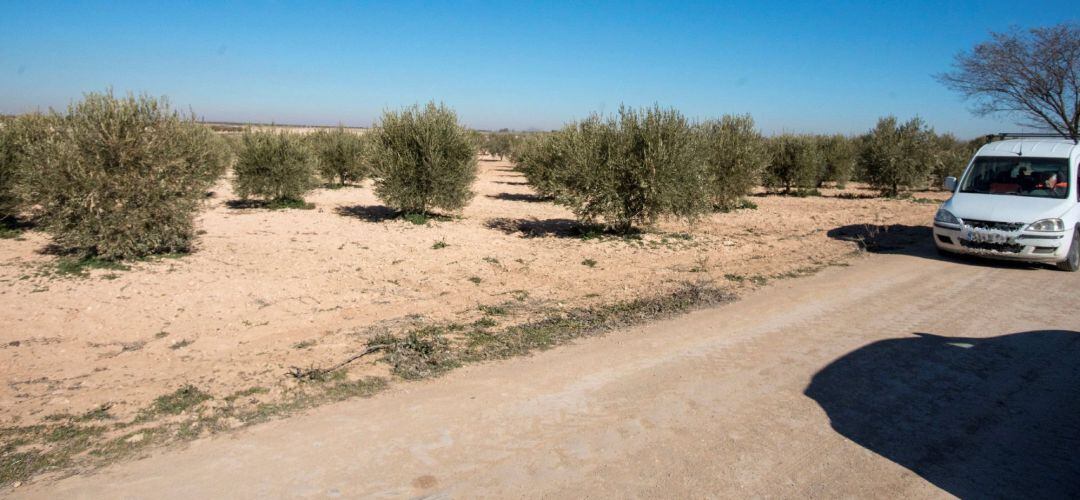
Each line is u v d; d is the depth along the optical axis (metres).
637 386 5.13
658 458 3.95
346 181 28.67
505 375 5.39
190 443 4.16
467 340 6.39
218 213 17.25
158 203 10.23
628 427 4.38
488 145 59.34
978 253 10.41
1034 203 10.27
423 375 5.39
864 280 9.28
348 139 26.61
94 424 4.45
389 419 4.51
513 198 24.25
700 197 13.58
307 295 8.46
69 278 9.04
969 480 3.70
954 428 4.38
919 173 24.50
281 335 6.70
